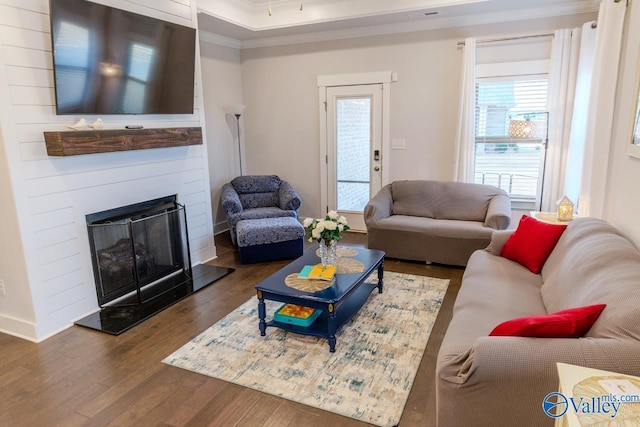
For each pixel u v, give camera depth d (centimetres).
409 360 259
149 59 356
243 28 508
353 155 559
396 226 438
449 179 512
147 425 209
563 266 245
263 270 429
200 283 390
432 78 498
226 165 590
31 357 272
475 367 163
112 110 332
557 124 441
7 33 266
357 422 208
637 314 154
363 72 530
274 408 219
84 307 327
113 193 345
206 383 241
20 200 279
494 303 240
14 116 273
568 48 427
